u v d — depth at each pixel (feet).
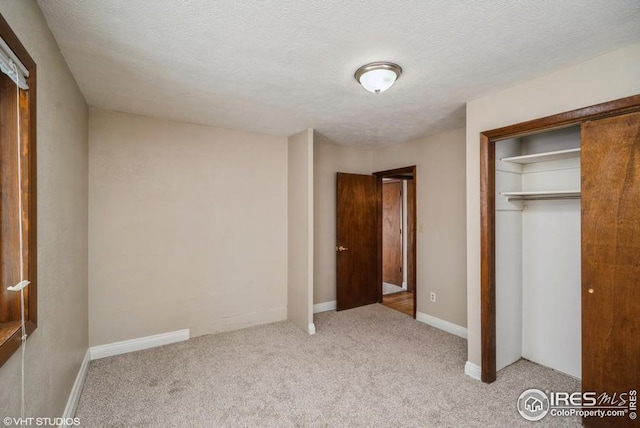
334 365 8.93
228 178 11.58
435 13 4.78
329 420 6.53
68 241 6.51
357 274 14.88
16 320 4.09
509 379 8.18
